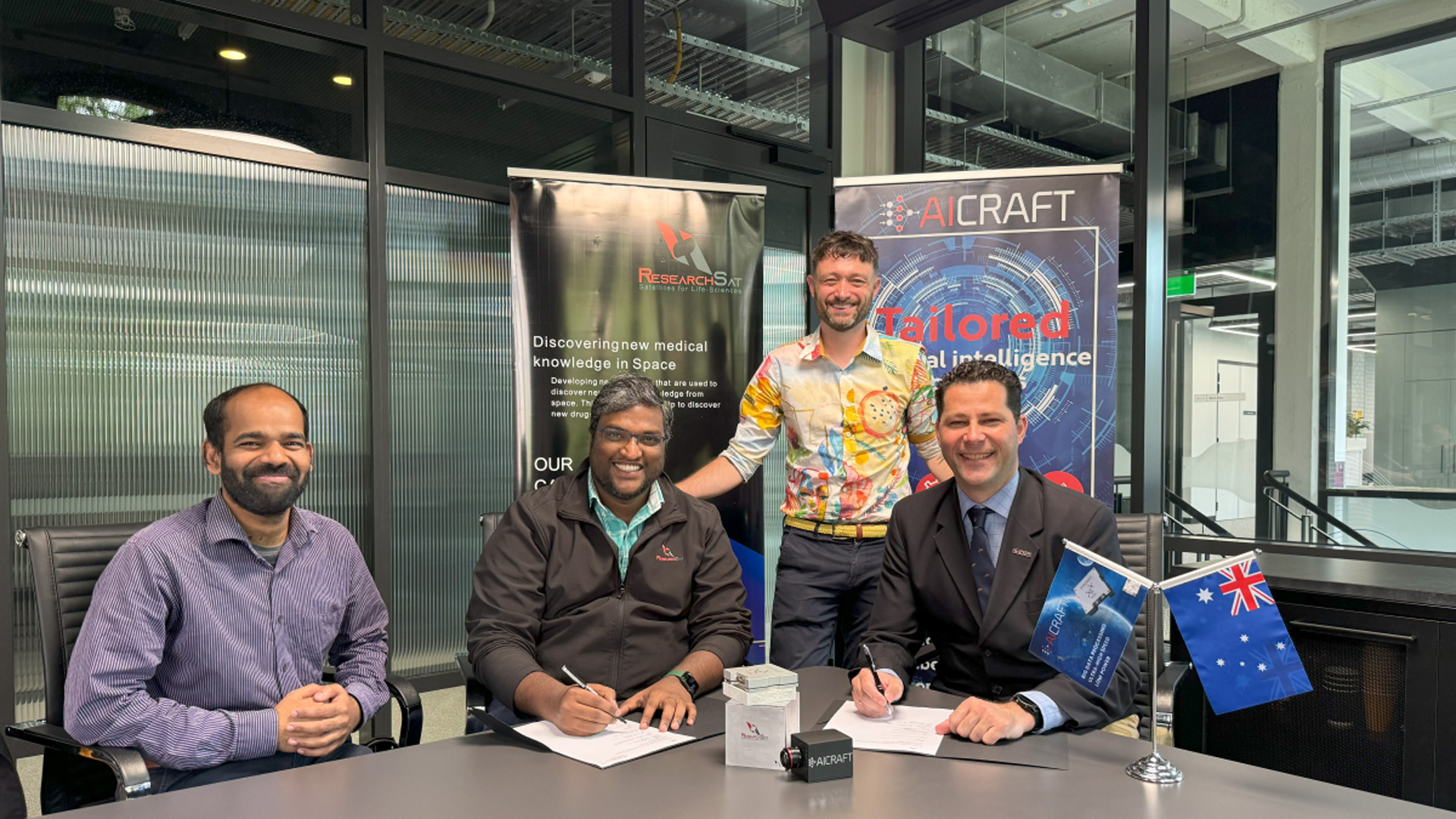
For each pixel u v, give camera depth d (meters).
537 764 1.32
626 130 3.75
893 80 4.57
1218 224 3.73
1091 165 3.35
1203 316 3.77
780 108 4.27
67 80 2.73
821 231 4.35
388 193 3.27
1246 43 3.64
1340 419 3.45
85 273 2.75
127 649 1.66
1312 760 2.21
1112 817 1.10
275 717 1.69
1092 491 3.32
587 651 1.91
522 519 1.96
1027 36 4.23
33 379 2.67
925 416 2.88
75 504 2.73
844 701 1.65
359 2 3.18
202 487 2.95
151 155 2.86
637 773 1.28
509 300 3.54
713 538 2.06
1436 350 3.26
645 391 1.97
